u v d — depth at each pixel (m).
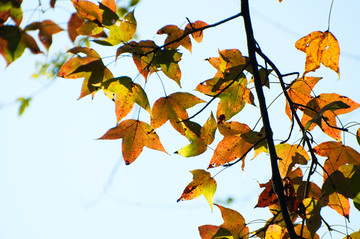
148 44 1.26
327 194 1.25
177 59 1.27
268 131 1.24
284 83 1.28
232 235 1.26
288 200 1.25
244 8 1.28
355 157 1.27
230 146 1.29
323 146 1.28
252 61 1.26
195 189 1.28
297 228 1.27
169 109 1.27
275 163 1.22
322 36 1.29
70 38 1.25
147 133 1.27
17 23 1.23
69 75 1.25
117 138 1.27
